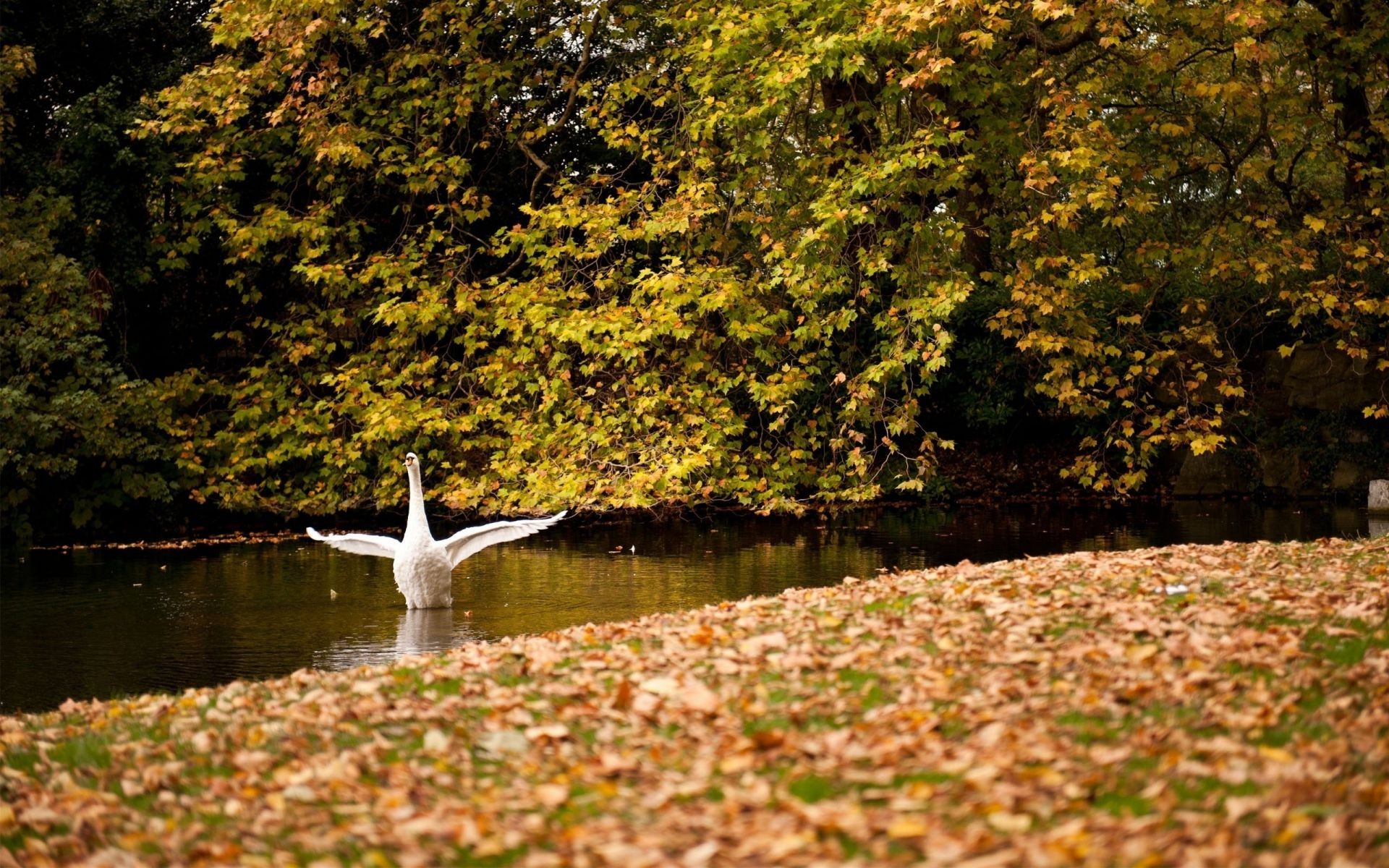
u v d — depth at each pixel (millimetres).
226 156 27375
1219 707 6930
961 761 6199
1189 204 29078
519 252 28938
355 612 15961
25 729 9336
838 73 24109
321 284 27328
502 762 7020
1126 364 28750
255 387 26312
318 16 25188
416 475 16094
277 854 5887
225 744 7969
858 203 22891
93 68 27266
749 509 27328
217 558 21656
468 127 28719
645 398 24672
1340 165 26016
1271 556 12648
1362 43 23859
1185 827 5273
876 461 28969
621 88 26281
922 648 8633
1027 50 24438
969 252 30484
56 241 24828
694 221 24641
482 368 25766
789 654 8672
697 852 5262
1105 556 13180
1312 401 27844
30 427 22750
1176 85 26438
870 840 5363
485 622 14938
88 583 18641
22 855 6375
